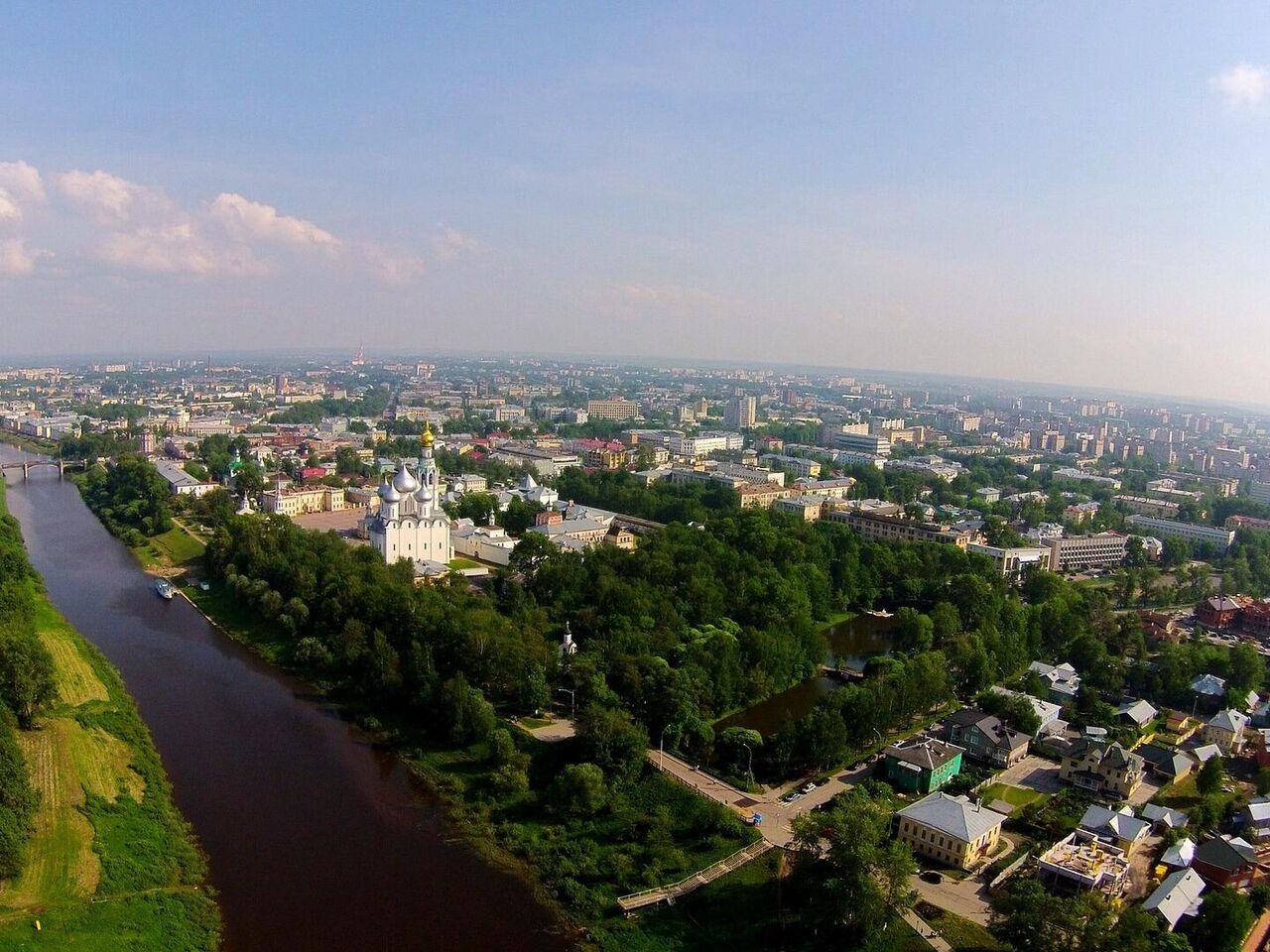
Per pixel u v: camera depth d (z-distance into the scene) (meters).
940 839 192.38
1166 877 185.50
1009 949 162.75
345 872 187.50
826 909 169.38
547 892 183.50
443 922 172.75
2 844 167.12
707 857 191.50
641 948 167.38
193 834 198.50
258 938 166.25
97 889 171.50
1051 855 186.50
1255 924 175.75
